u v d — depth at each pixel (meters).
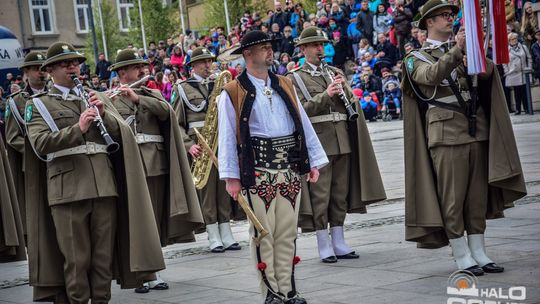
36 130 7.29
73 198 7.14
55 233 7.46
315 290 7.71
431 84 7.64
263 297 6.99
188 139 10.77
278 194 6.96
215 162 8.53
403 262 8.59
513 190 7.78
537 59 22.25
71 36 50.53
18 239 9.18
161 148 9.24
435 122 7.79
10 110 9.65
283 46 26.78
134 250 7.29
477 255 7.80
